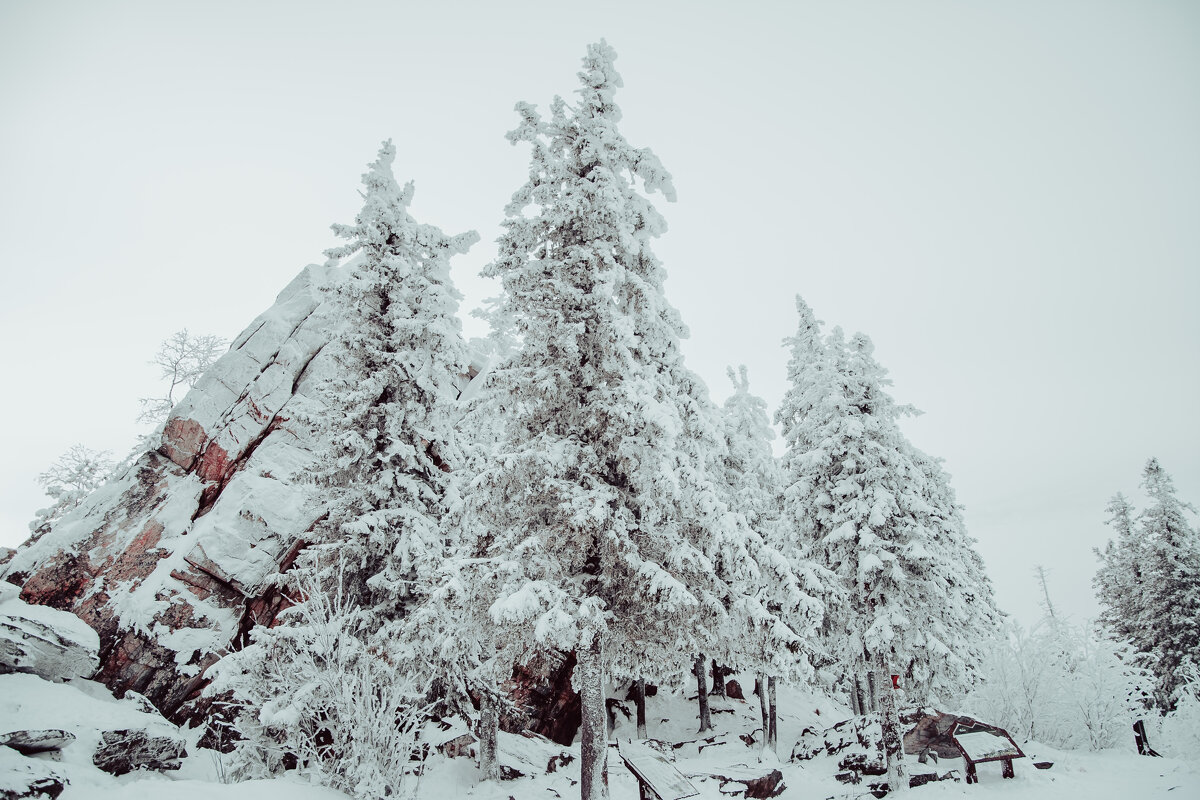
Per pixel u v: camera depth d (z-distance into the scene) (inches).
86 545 689.6
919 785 553.0
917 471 714.2
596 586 439.8
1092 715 748.6
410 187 671.1
